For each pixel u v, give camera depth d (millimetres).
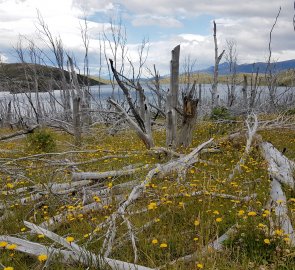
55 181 7492
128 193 6246
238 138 10719
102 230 4707
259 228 4328
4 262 4090
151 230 4855
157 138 14336
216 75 23578
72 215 5371
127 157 9672
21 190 6844
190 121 10750
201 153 9695
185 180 7062
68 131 16531
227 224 4980
